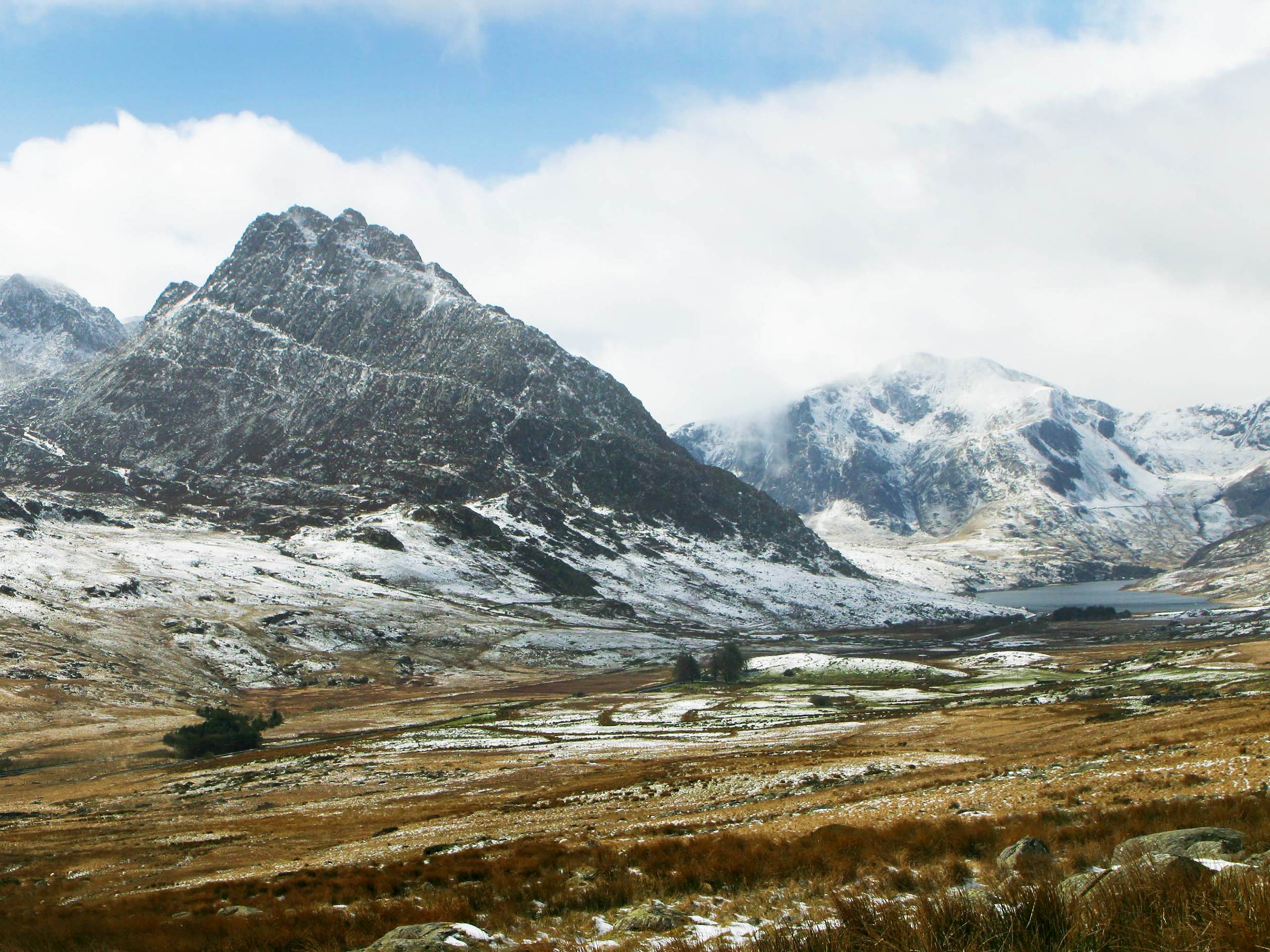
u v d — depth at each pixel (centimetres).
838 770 7681
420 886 3600
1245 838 2197
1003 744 8662
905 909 1509
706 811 6284
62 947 2769
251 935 2623
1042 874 1527
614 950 1964
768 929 1766
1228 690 11500
